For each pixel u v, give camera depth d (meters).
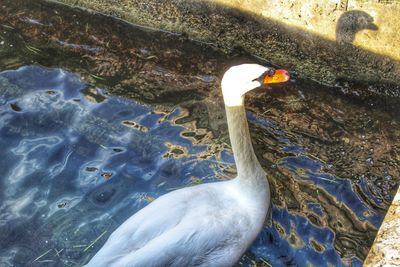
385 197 2.66
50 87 3.07
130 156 2.81
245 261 2.47
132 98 3.04
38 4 3.42
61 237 2.56
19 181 2.72
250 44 3.21
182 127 2.92
